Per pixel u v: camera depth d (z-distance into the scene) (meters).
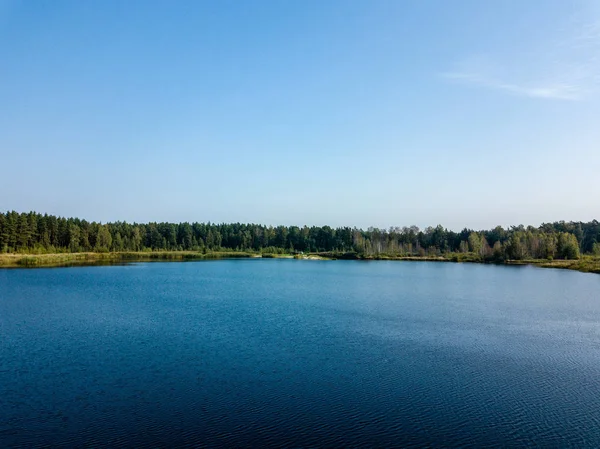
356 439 24.30
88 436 24.16
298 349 42.31
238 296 82.19
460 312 65.50
